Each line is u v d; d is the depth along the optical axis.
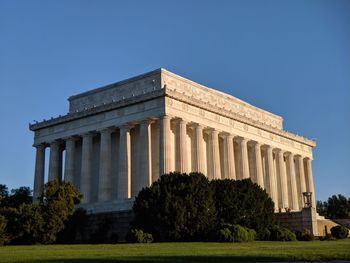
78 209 79.69
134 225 69.50
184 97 88.25
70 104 108.94
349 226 103.69
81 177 94.44
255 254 38.34
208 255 37.91
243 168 100.81
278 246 52.16
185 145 87.44
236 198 71.56
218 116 96.81
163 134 83.75
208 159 94.69
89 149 95.56
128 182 88.75
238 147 102.75
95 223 79.50
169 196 66.62
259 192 75.50
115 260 33.56
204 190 69.25
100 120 94.44
